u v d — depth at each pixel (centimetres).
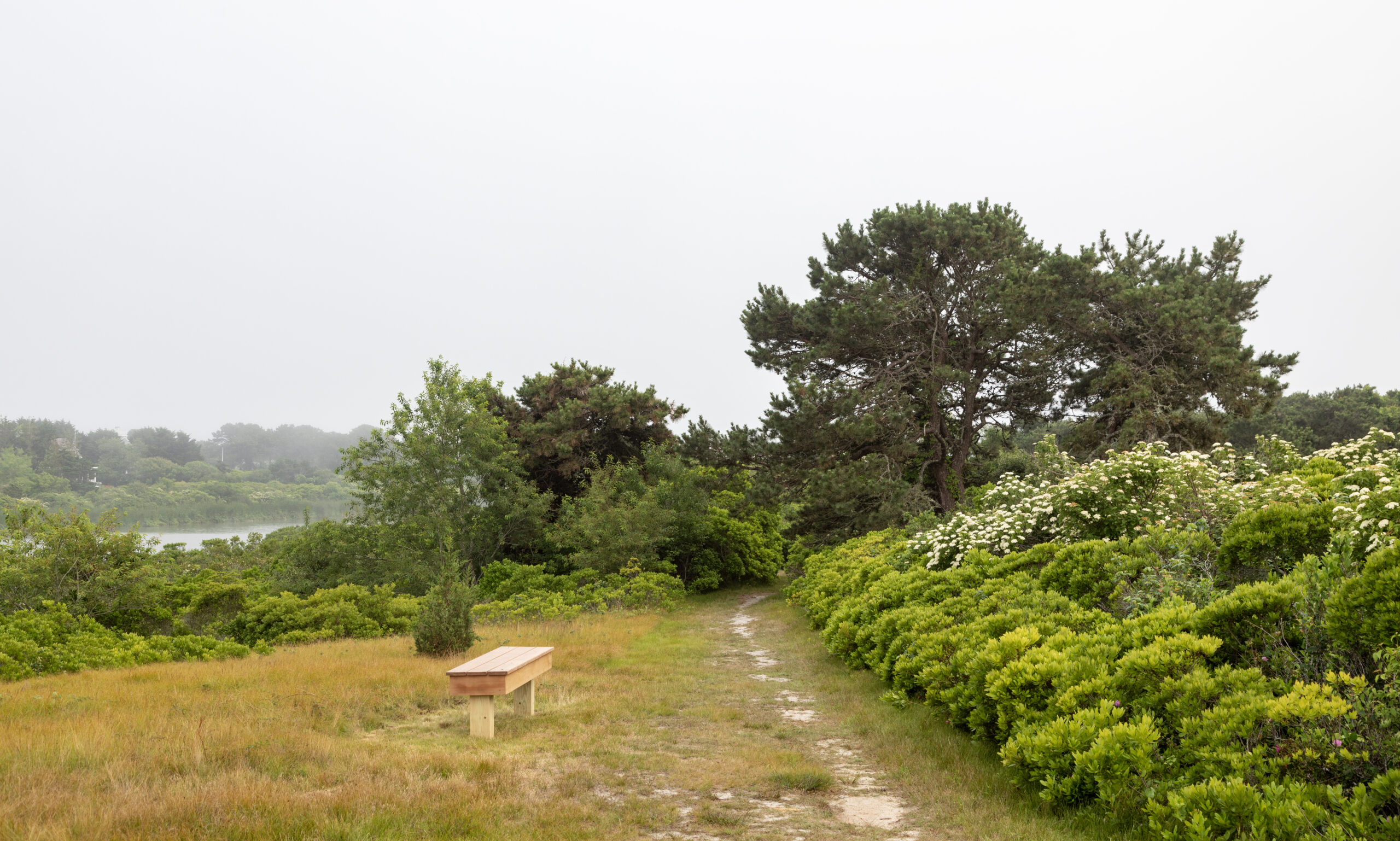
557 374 3981
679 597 2711
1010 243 2991
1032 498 1327
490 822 450
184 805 433
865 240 3153
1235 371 2470
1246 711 449
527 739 702
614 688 977
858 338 2934
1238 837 382
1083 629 722
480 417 3241
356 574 3039
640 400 3712
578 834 451
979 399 3238
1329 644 510
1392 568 466
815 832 481
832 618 1249
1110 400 2658
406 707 818
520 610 1961
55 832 384
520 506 3331
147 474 15012
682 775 601
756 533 3491
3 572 1752
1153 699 509
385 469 3098
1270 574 695
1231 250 3067
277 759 555
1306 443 4700
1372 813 364
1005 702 592
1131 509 1053
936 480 3222
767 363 3303
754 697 966
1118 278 2705
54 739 590
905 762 641
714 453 3175
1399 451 1162
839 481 2759
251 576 3042
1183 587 725
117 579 1873
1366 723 424
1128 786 459
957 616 919
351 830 414
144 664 1281
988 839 459
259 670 1041
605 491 3120
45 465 13200
